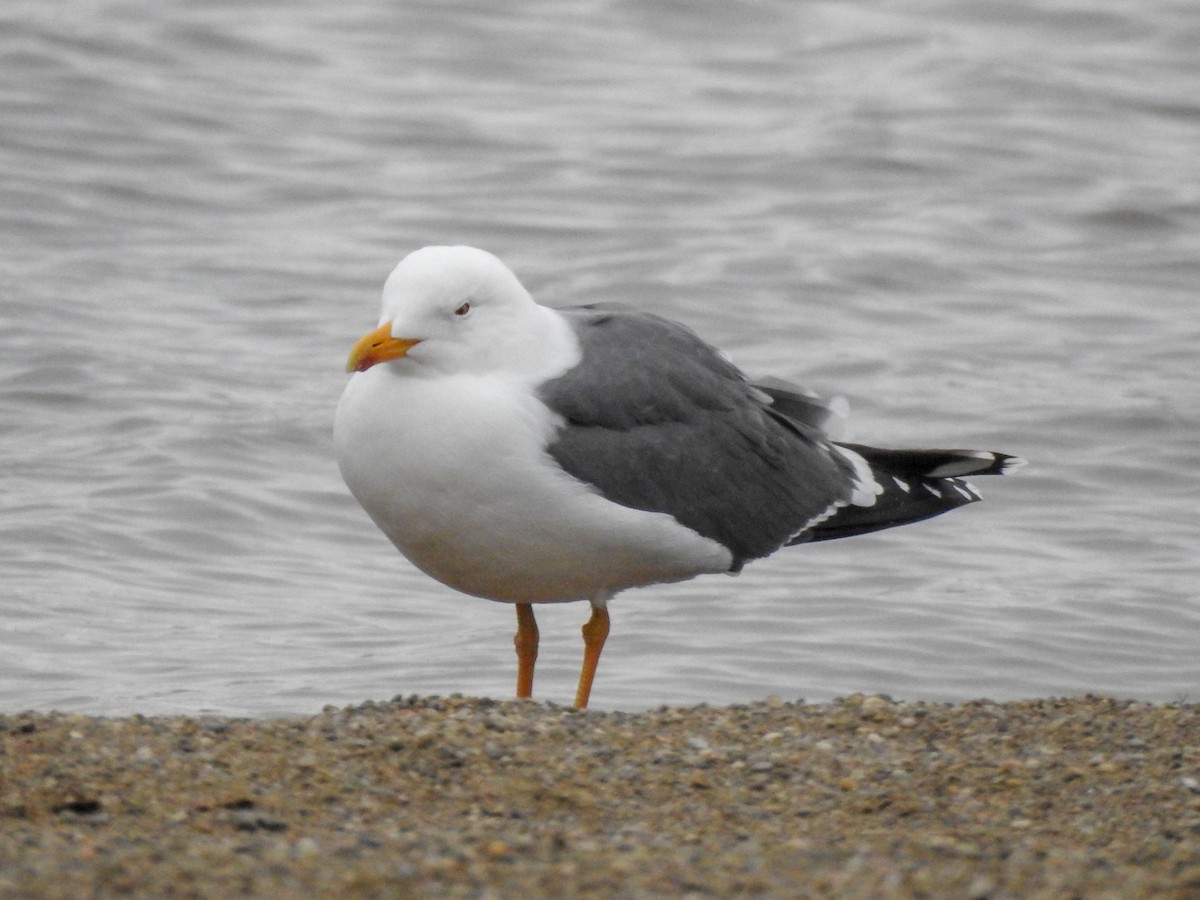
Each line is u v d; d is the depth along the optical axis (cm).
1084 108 2942
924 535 1599
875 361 2012
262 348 2006
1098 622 1391
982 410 1877
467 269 1024
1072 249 2414
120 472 1658
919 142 2752
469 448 1009
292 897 670
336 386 1897
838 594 1448
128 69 2862
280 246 2322
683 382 1110
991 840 785
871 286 2253
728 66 3103
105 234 2334
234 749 868
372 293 2178
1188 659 1327
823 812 823
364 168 2603
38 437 1738
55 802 781
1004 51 3191
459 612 1423
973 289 2261
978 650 1330
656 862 729
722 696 1239
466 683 1258
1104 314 2197
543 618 1405
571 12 3328
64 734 876
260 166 2583
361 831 768
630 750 896
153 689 1222
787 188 2595
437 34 3184
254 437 1748
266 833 762
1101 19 3347
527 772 855
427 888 685
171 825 765
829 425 1210
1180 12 3381
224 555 1516
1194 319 2191
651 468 1078
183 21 3092
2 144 2550
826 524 1177
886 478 1215
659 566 1095
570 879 700
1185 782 867
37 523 1533
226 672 1264
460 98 2900
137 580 1452
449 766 859
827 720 959
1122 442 1809
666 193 2558
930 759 899
